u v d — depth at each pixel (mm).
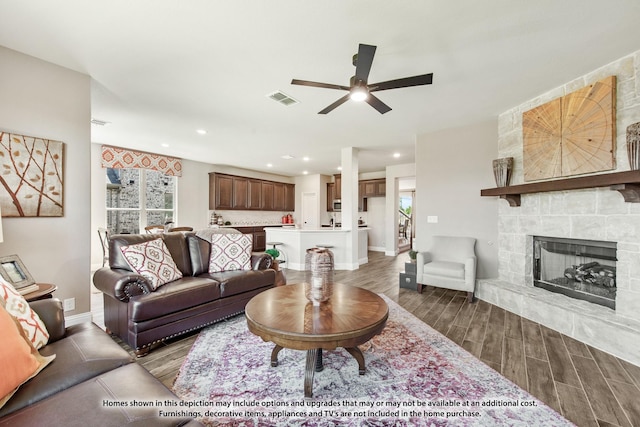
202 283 2617
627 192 2207
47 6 1738
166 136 4680
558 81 2729
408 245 9477
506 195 3320
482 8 1745
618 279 2383
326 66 2449
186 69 2508
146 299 2180
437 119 3807
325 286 1959
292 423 1479
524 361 2084
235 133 4500
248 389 1757
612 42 2105
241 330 2668
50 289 1985
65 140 2504
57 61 2391
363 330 1560
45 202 2383
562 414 1537
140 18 1853
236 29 1959
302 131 4383
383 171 8258
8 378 1043
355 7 1736
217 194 7145
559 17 1828
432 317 2990
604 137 2422
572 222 2773
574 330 2443
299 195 9516
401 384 1812
